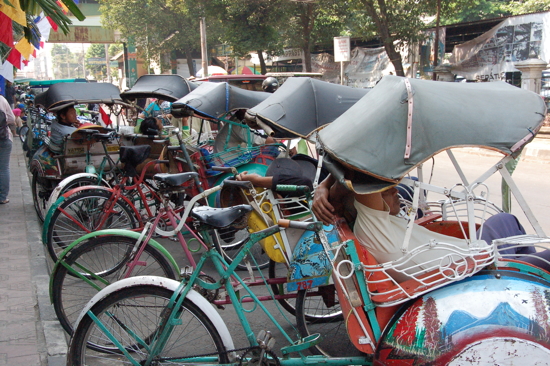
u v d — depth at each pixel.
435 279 2.42
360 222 2.68
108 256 3.57
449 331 2.20
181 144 5.06
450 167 10.88
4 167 7.33
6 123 7.17
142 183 5.27
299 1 22.27
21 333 3.43
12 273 4.57
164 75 7.38
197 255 5.40
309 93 4.46
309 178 4.11
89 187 4.94
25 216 6.73
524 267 2.38
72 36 34.28
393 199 3.00
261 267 4.57
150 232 3.37
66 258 3.36
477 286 2.26
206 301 2.56
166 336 2.55
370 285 2.51
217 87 5.43
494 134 2.33
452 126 2.31
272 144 5.32
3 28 4.69
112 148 6.52
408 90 2.33
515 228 2.98
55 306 3.35
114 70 66.75
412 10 20.80
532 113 2.41
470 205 2.40
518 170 10.56
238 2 23.64
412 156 2.27
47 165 6.36
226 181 3.49
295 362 2.66
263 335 2.62
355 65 25.83
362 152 2.30
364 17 22.78
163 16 31.17
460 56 20.84
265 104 4.49
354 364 2.63
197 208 2.79
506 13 26.23
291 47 26.38
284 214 3.70
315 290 3.34
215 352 2.76
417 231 2.79
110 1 31.91
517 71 18.77
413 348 2.28
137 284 2.55
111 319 2.71
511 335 2.12
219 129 5.87
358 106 2.62
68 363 2.55
